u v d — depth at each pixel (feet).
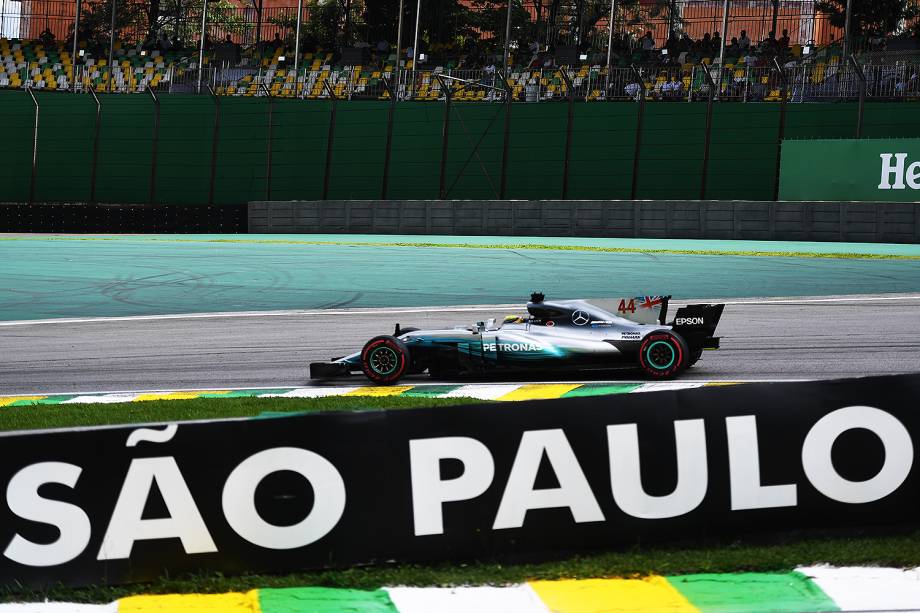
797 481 20.63
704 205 108.06
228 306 71.72
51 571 19.22
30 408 39.14
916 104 107.96
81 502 19.36
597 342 40.42
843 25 142.41
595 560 19.84
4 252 106.52
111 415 36.86
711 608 17.62
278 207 131.64
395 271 87.25
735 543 20.38
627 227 112.06
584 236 114.32
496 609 17.83
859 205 100.73
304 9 182.91
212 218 134.21
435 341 42.27
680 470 20.48
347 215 127.24
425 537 20.01
